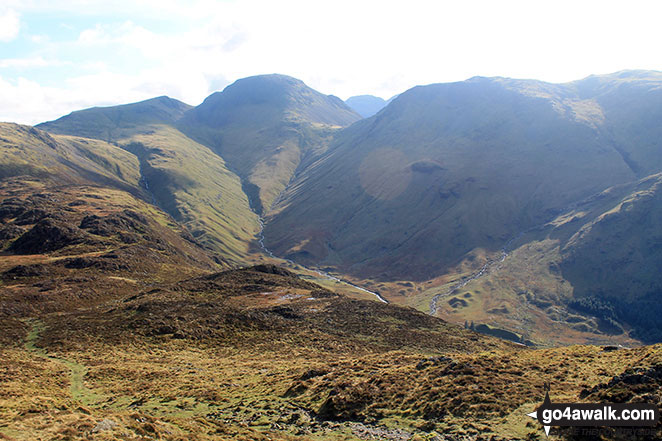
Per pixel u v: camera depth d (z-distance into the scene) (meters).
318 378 42.59
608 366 34.78
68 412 28.55
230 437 28.38
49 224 172.12
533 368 37.16
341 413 33.34
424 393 33.94
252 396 40.72
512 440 25.42
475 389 32.69
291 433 30.89
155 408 38.12
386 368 43.09
